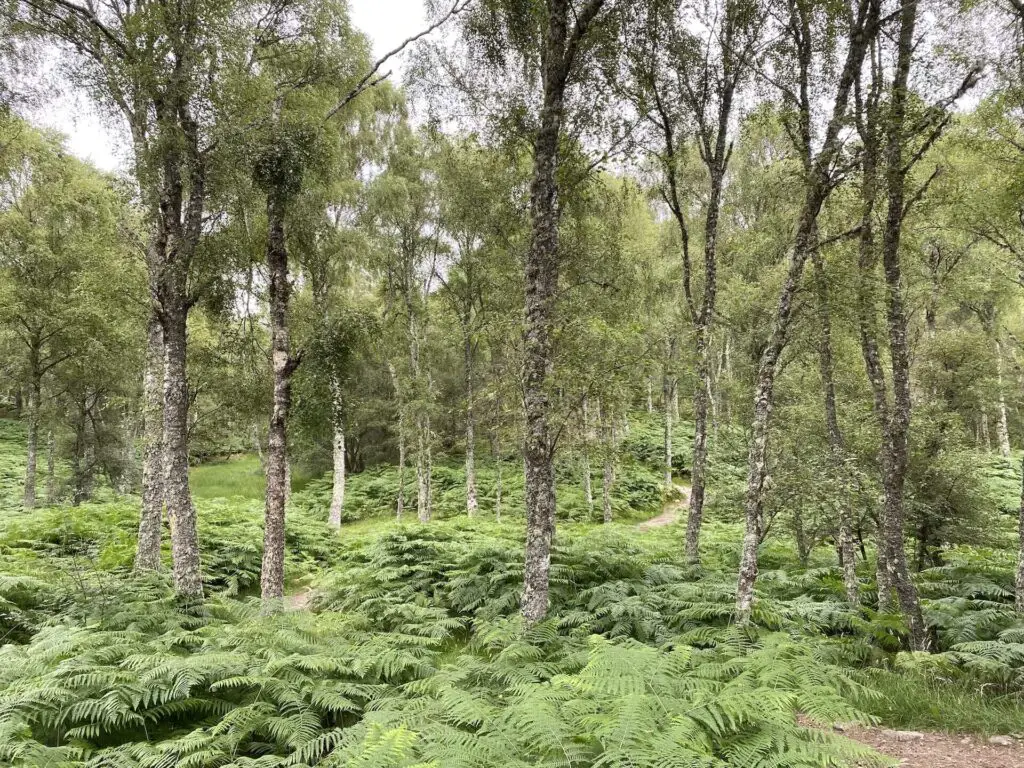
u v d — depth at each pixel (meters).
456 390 30.88
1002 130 8.62
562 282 13.93
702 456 12.22
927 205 9.03
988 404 18.11
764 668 5.12
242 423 16.81
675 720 3.58
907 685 6.01
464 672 5.86
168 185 10.11
